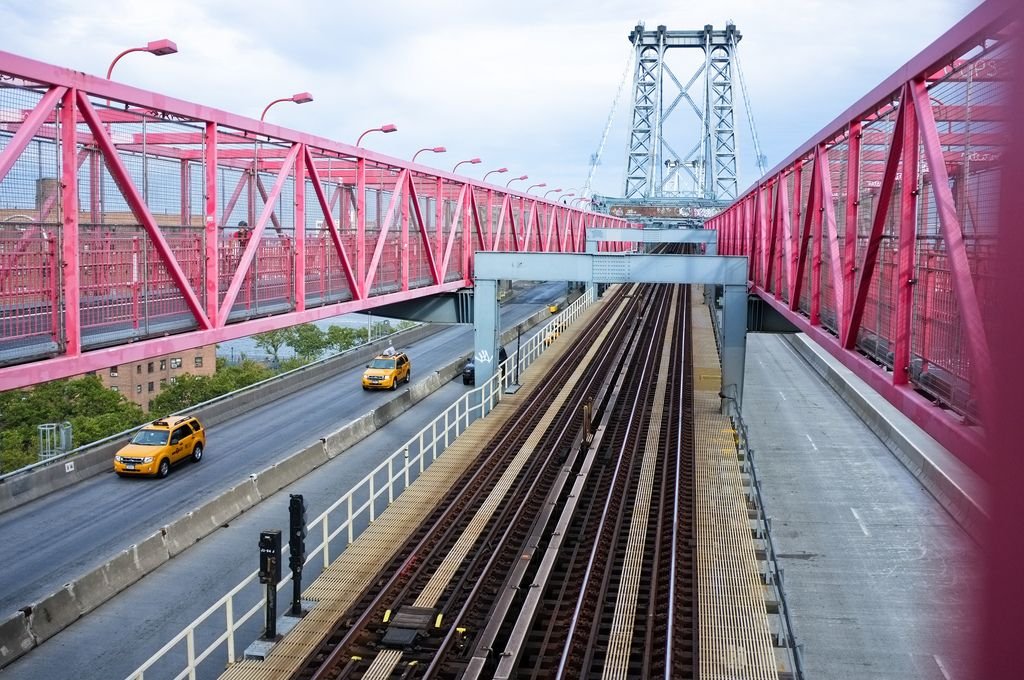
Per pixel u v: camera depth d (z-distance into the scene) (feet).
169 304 36.09
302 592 38.88
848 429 99.76
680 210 282.97
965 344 20.77
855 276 34.78
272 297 46.29
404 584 39.83
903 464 84.48
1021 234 6.86
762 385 125.90
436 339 152.05
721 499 51.47
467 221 84.28
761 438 95.61
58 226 28.68
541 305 190.60
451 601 37.60
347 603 37.60
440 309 82.89
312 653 33.01
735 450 63.21
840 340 34.58
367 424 81.87
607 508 50.14
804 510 71.77
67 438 85.66
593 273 77.10
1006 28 7.64
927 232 26.40
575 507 48.91
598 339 125.70
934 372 24.13
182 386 157.69
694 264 74.59
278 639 34.09
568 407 80.23
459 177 78.74
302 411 94.22
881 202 28.84
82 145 32.76
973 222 19.65
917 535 65.67
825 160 40.57
